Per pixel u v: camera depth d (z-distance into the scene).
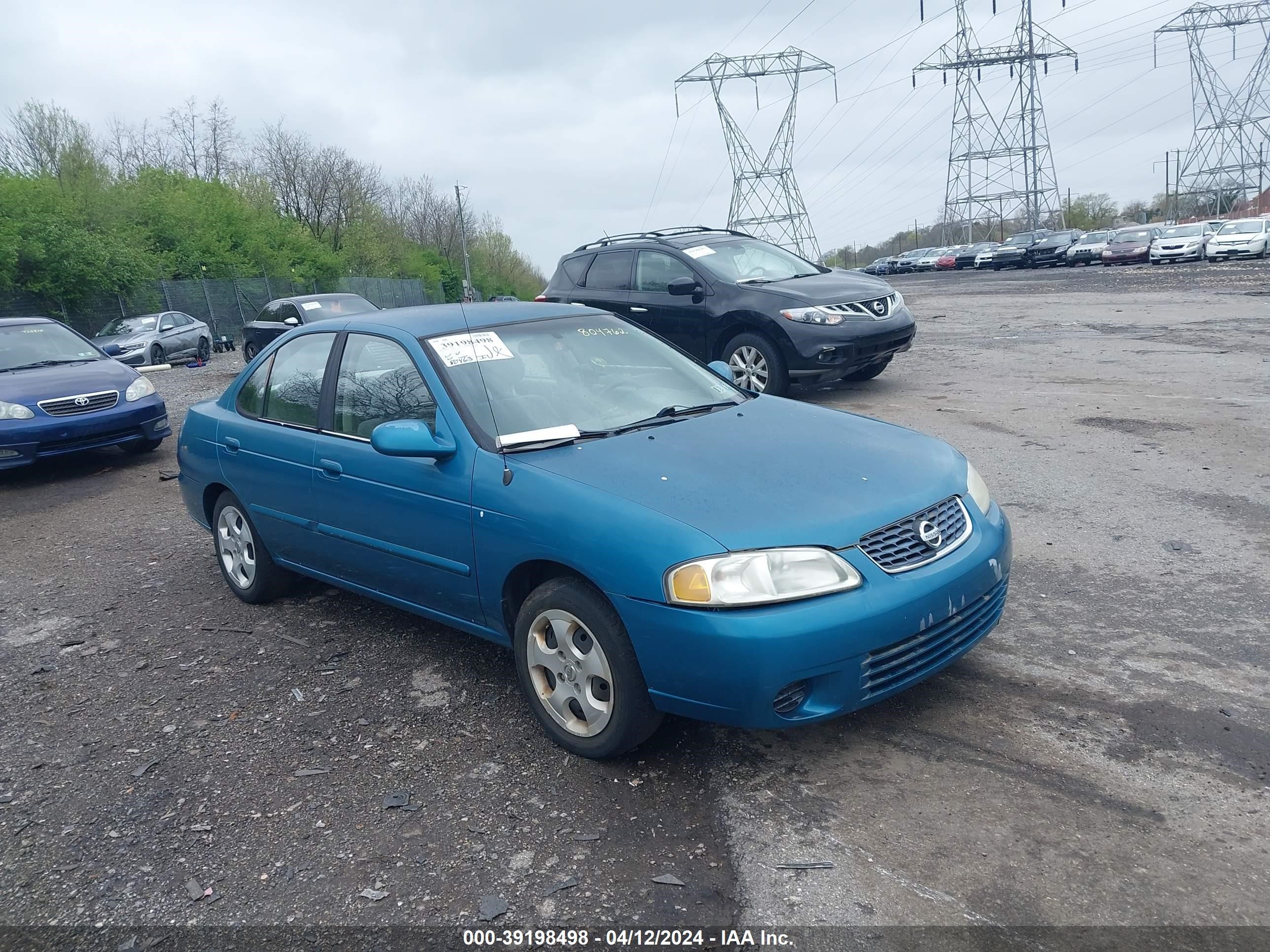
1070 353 11.95
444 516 3.65
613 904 2.56
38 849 3.02
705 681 2.89
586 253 11.05
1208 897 2.41
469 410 3.77
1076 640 3.91
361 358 4.31
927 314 20.41
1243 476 5.99
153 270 33.22
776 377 9.23
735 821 2.88
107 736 3.75
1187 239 37.25
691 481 3.24
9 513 7.86
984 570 3.29
